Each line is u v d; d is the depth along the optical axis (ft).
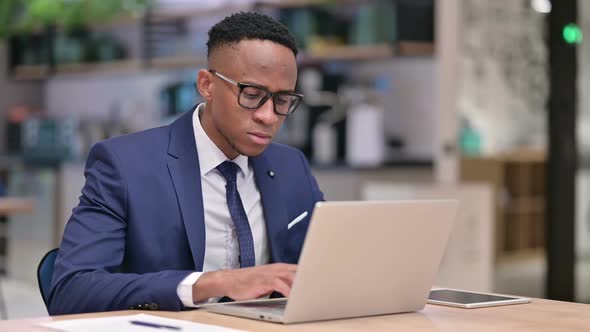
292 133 20.98
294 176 7.34
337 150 20.43
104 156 6.57
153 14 24.56
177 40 24.64
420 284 5.86
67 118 26.40
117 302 5.80
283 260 7.03
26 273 24.23
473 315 5.79
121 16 25.26
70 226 6.36
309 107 20.76
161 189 6.53
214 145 6.76
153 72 26.23
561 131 16.88
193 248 6.48
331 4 20.27
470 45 17.16
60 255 6.24
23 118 28.02
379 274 5.62
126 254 6.51
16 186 25.20
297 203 7.27
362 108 19.81
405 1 19.16
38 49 28.27
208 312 5.68
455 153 17.19
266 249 7.00
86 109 28.53
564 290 16.93
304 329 5.17
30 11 27.02
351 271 5.46
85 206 6.43
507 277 17.72
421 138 20.12
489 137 17.37
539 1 16.98
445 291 6.84
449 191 16.85
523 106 17.17
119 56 26.53
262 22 6.28
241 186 6.96
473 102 17.21
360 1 19.86
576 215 16.78
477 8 17.11
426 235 5.77
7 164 25.59
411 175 18.56
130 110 26.81
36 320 5.29
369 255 5.50
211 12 22.95
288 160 7.39
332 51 20.38
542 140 17.10
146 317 5.40
